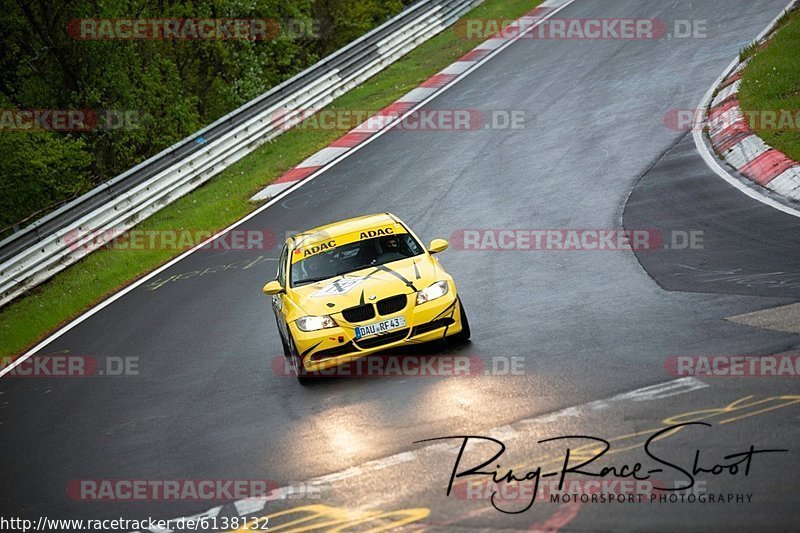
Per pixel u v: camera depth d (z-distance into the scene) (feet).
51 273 228.02
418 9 369.50
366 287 109.29
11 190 315.78
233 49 396.57
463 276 148.97
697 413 75.97
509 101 268.00
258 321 153.28
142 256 220.64
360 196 219.41
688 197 160.86
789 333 91.91
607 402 82.89
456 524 64.69
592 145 212.43
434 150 240.73
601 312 114.62
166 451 100.12
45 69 344.69
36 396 143.02
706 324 100.83
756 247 126.72
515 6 386.52
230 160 282.36
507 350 106.42
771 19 278.67
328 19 456.04
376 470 78.38
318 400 104.17
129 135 346.54
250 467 87.76
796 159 155.53
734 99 203.31
